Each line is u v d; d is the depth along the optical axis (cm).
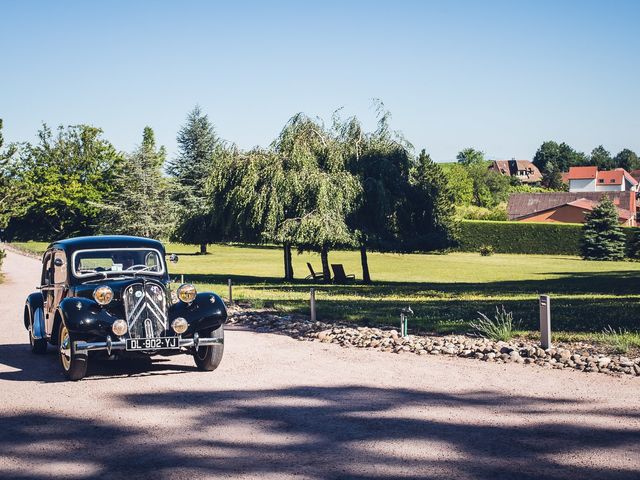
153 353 937
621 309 1630
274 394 834
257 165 3259
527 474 541
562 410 733
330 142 3312
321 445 626
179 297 966
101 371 1002
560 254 8031
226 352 1148
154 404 790
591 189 17700
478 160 19925
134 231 6994
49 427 697
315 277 3494
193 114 7162
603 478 529
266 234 3172
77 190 8144
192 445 632
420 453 597
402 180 3369
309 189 3152
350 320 1498
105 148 8594
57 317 965
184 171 7119
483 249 7688
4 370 1019
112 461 588
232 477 546
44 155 8375
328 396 819
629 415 708
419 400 790
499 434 649
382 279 4003
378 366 1002
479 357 1041
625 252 6962
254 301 1939
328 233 3083
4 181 3553
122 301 923
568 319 1411
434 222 3481
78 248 1033
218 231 3928
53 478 548
